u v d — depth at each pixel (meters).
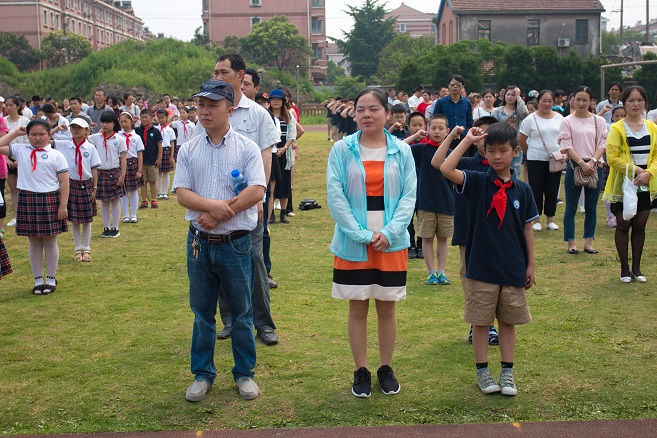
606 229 9.79
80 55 53.47
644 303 6.26
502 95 17.11
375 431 3.90
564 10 40.06
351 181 4.36
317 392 4.45
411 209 4.36
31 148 6.82
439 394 4.39
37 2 55.44
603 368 4.77
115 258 8.45
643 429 3.90
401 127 8.34
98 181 9.71
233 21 60.88
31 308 6.39
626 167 6.73
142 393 4.46
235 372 4.47
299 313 6.10
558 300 6.40
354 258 4.31
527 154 9.38
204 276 4.36
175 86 41.03
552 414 4.11
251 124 5.29
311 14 61.69
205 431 3.93
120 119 10.94
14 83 40.09
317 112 45.94
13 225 10.70
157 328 5.77
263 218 5.81
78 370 4.86
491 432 3.88
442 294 6.67
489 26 40.53
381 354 4.50
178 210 12.30
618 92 12.27
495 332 5.41
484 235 4.41
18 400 4.36
